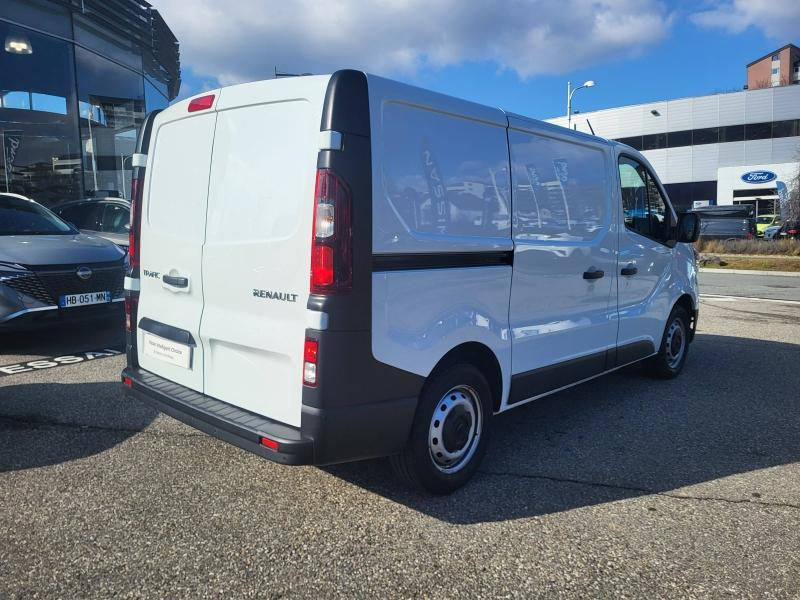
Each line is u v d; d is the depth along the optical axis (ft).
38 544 9.32
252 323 10.12
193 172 11.34
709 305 37.29
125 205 33.12
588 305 14.93
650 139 165.37
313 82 9.43
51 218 25.20
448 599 8.16
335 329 9.08
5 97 42.52
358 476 11.86
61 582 8.38
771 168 134.72
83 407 15.58
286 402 9.71
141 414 15.12
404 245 9.86
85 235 24.82
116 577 8.52
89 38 48.88
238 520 10.14
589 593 8.34
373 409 9.59
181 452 12.89
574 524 10.21
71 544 9.33
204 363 11.14
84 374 18.66
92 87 49.52
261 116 10.11
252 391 10.27
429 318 10.39
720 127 156.76
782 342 25.89
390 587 8.39
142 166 12.74
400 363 9.91
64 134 46.85
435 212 10.45
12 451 12.84
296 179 9.50
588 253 14.70
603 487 11.66
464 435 11.48
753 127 153.38
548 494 11.32
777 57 278.87
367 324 9.37
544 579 8.64
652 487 11.69
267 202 9.91
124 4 52.13
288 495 11.05
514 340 12.42
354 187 9.11
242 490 11.21
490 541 9.62
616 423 15.39
